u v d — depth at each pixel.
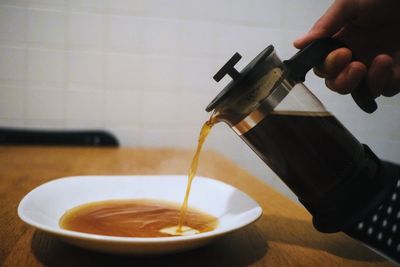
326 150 0.44
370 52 0.63
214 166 0.98
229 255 0.45
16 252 0.43
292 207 0.65
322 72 0.49
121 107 1.22
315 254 0.47
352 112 1.21
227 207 0.54
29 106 1.17
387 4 0.53
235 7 1.22
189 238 0.38
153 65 1.21
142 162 0.98
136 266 0.41
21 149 1.06
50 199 0.52
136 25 1.18
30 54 1.15
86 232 0.46
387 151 1.24
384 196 0.44
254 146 0.46
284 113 0.43
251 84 0.41
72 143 1.15
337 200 0.44
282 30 1.25
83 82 1.19
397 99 1.21
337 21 0.54
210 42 1.23
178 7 1.19
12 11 1.12
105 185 0.60
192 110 1.25
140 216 0.53
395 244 0.67
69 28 1.15
